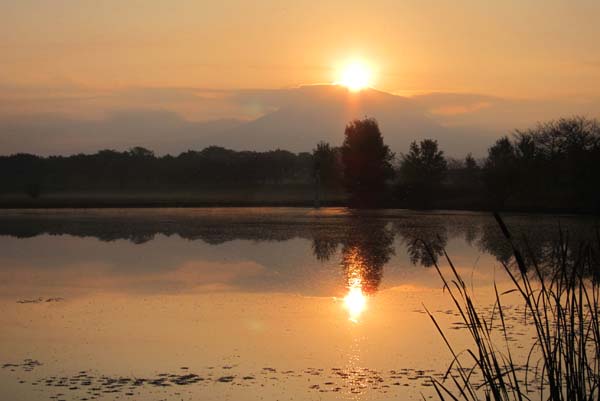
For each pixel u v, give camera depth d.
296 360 10.91
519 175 57.03
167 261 24.08
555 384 4.77
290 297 16.64
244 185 114.44
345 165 71.50
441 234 34.94
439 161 75.50
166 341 12.20
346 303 15.79
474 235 34.12
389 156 73.06
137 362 10.83
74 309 15.26
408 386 9.52
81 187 117.06
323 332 12.83
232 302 16.00
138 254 26.44
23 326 13.52
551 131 58.97
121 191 112.56
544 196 57.72
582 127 57.53
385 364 10.60
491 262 23.11
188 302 16.03
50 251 27.72
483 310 14.40
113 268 22.27
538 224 40.91
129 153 136.25
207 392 9.36
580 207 52.56
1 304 15.90
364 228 39.28
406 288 17.88
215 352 11.43
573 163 53.62
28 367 10.60
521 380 9.27
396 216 52.19
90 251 27.59
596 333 4.62
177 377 10.05
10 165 123.44
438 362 10.63
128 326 13.43
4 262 24.08
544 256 23.14
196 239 32.66
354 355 11.15
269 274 20.62
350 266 22.48
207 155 139.88
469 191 68.75
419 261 23.78
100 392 9.38
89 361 10.94
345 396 9.16
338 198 90.62
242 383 9.73
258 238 33.06
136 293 17.34
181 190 112.75
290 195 99.00
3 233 36.59
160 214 55.81
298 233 35.78
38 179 119.31
